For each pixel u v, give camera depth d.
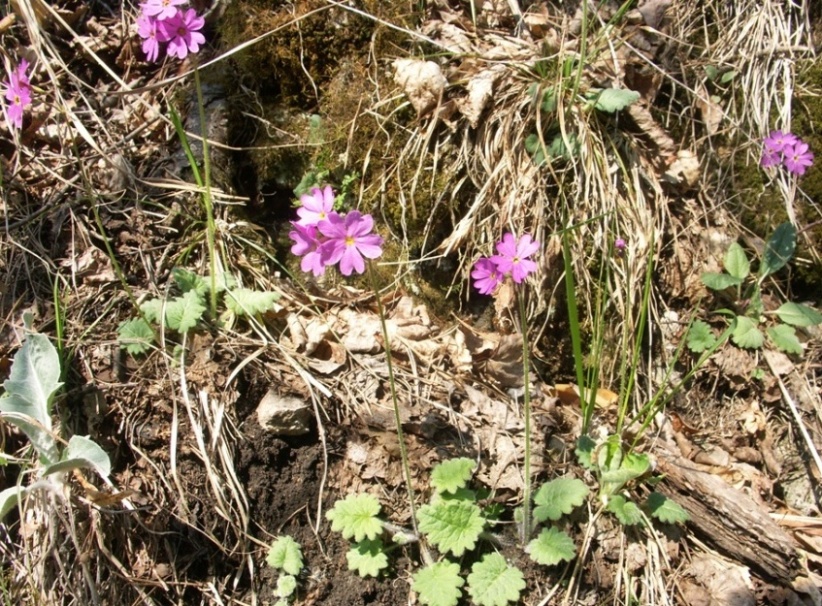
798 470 0.39
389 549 0.32
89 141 0.38
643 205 0.40
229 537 0.32
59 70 0.42
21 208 0.38
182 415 0.33
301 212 0.28
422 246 0.40
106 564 0.31
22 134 0.40
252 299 0.35
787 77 0.45
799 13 0.46
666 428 0.38
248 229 0.39
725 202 0.43
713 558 0.33
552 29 0.44
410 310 0.38
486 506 0.33
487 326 0.40
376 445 0.33
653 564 0.32
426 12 0.43
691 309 0.41
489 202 0.39
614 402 0.38
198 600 0.31
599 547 0.32
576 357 0.31
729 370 0.39
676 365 0.40
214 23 0.43
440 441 0.33
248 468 0.33
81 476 0.30
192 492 0.32
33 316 0.35
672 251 0.41
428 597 0.30
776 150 0.40
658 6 0.45
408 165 0.40
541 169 0.40
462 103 0.40
